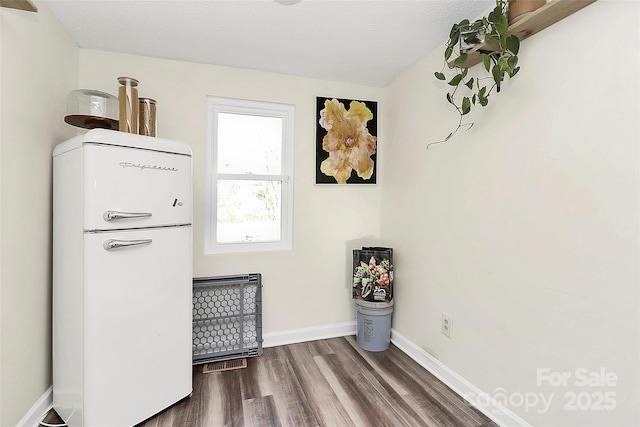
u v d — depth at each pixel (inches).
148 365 62.9
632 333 43.0
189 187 69.5
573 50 49.1
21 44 55.8
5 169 52.4
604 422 46.3
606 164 45.1
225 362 87.5
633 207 42.4
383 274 95.2
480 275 67.6
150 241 62.2
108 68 82.6
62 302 62.3
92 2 62.7
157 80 86.5
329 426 62.0
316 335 103.3
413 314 91.0
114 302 57.9
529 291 56.9
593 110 46.6
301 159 100.6
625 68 42.9
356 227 107.3
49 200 65.8
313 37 76.2
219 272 93.4
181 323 68.4
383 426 61.9
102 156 55.9
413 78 90.9
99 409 56.4
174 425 62.2
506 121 61.0
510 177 60.3
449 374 76.0
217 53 84.4
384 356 91.5
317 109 100.7
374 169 108.1
